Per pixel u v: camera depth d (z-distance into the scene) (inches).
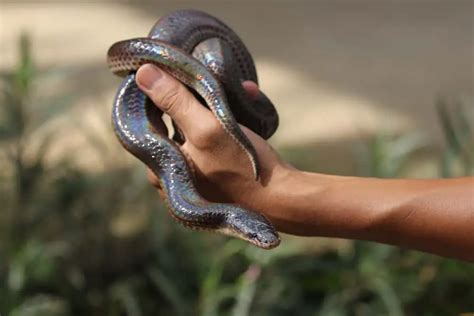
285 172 171.9
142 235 373.7
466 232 161.6
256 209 172.2
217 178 173.0
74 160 412.5
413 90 538.0
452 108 509.7
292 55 594.2
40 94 477.1
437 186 166.1
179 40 200.7
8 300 322.3
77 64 565.9
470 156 368.5
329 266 335.6
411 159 443.5
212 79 177.8
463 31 641.6
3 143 370.0
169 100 173.3
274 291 332.2
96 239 367.9
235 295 324.8
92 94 511.2
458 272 343.0
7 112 351.9
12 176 378.3
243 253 324.5
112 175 397.4
